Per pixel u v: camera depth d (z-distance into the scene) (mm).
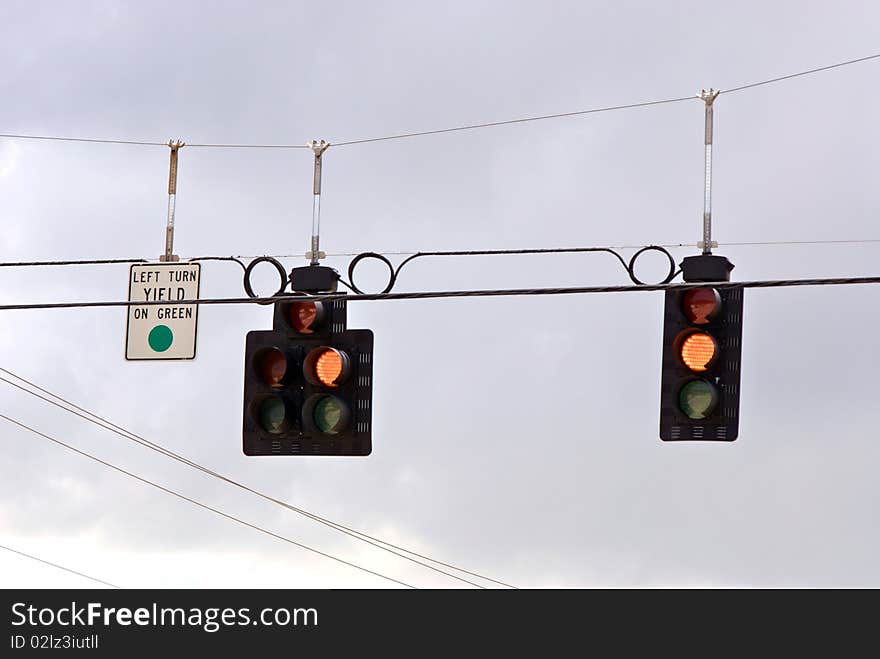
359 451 20703
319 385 20844
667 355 20156
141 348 23562
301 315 21094
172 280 23766
